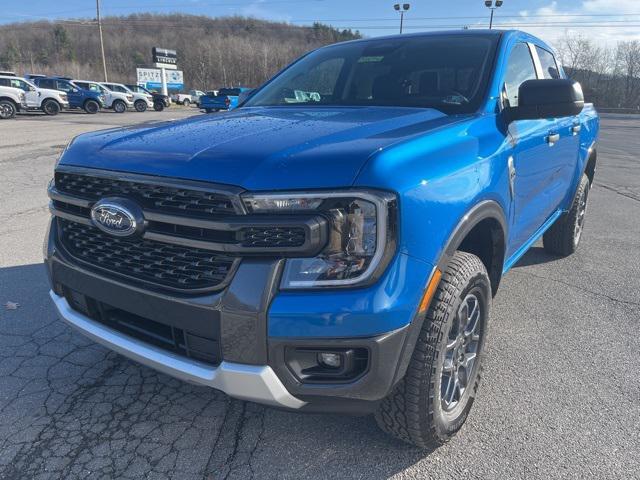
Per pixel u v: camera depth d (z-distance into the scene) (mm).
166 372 2043
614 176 11039
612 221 6844
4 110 23281
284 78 3643
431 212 1918
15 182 8516
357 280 1736
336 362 1825
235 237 1761
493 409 2646
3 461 2240
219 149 1943
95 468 2213
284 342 1757
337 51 3691
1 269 4523
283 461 2268
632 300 4082
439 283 2051
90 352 3160
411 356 1965
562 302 4027
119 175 2018
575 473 2207
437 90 2939
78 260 2295
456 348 2303
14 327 3451
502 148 2578
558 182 3967
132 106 33625
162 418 2555
